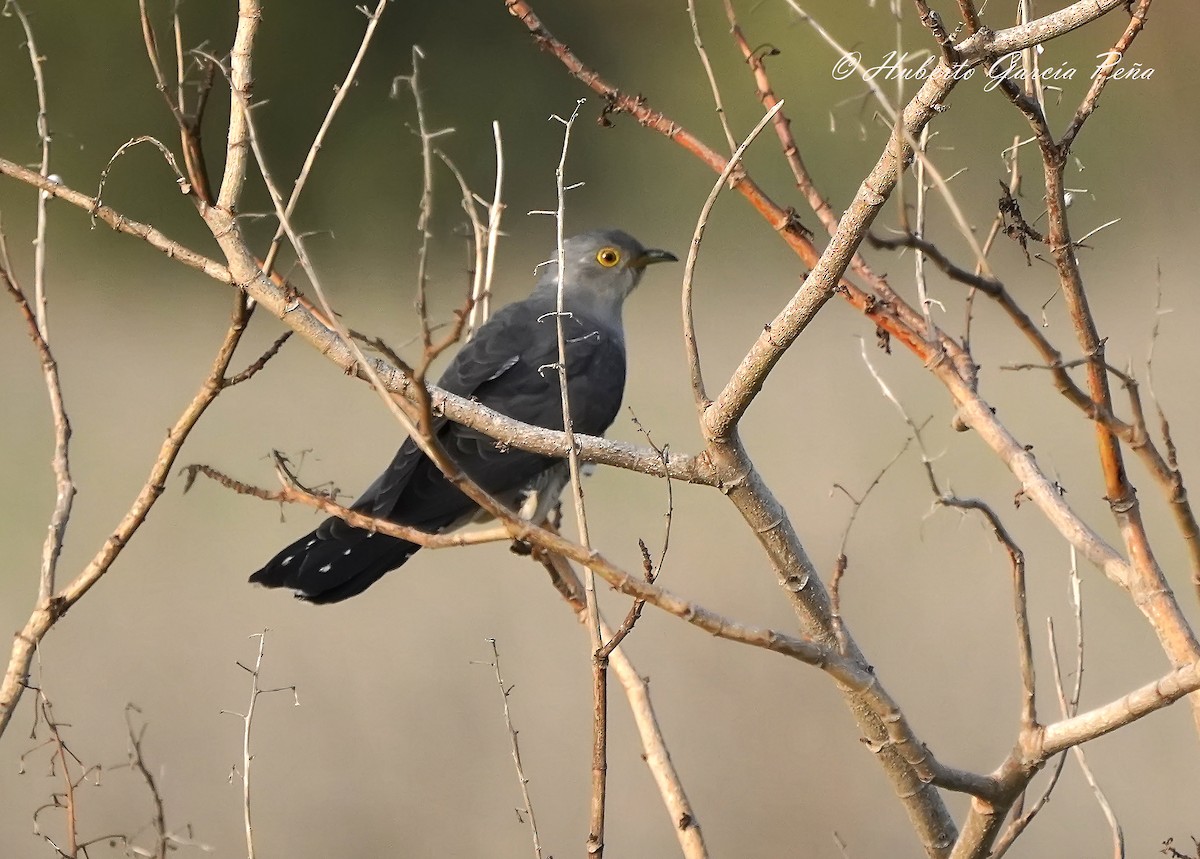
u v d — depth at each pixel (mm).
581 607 6016
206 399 4730
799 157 5070
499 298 19422
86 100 23719
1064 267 3973
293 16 24953
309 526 13906
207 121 21172
